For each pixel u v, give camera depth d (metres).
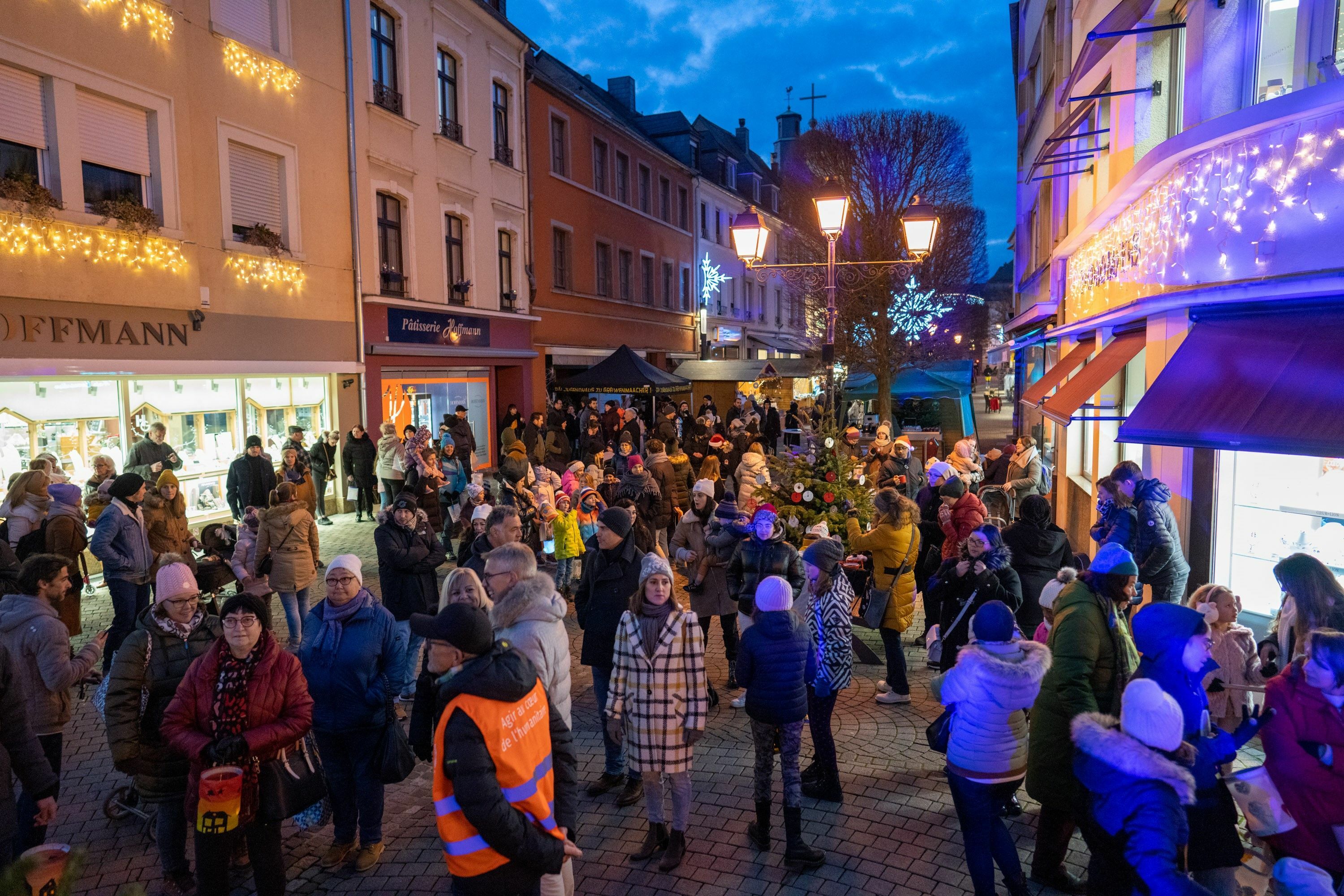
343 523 14.45
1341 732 3.34
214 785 3.55
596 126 26.91
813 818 4.96
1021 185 20.98
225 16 12.65
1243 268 6.10
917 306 26.14
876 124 26.05
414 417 17.83
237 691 3.79
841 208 9.66
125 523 7.16
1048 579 6.18
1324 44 5.82
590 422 18.02
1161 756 2.95
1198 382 5.89
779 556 5.44
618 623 5.35
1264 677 4.77
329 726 4.45
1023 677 3.77
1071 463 12.67
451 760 2.77
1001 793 3.90
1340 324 5.60
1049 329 14.27
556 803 3.24
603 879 4.39
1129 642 4.04
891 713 6.56
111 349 10.72
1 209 9.24
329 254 14.93
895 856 4.54
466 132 19.42
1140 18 8.41
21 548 7.41
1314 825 3.36
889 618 6.61
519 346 22.09
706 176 39.72
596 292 27.20
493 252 20.78
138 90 11.03
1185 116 7.18
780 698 4.45
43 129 9.98
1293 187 5.70
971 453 11.45
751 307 44.66
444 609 2.91
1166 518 6.13
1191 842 3.44
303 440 13.75
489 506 7.77
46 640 4.37
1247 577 6.66
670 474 11.41
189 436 12.39
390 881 4.45
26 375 9.56
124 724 3.95
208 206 12.37
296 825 4.91
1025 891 3.85
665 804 5.18
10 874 1.95
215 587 5.09
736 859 4.55
